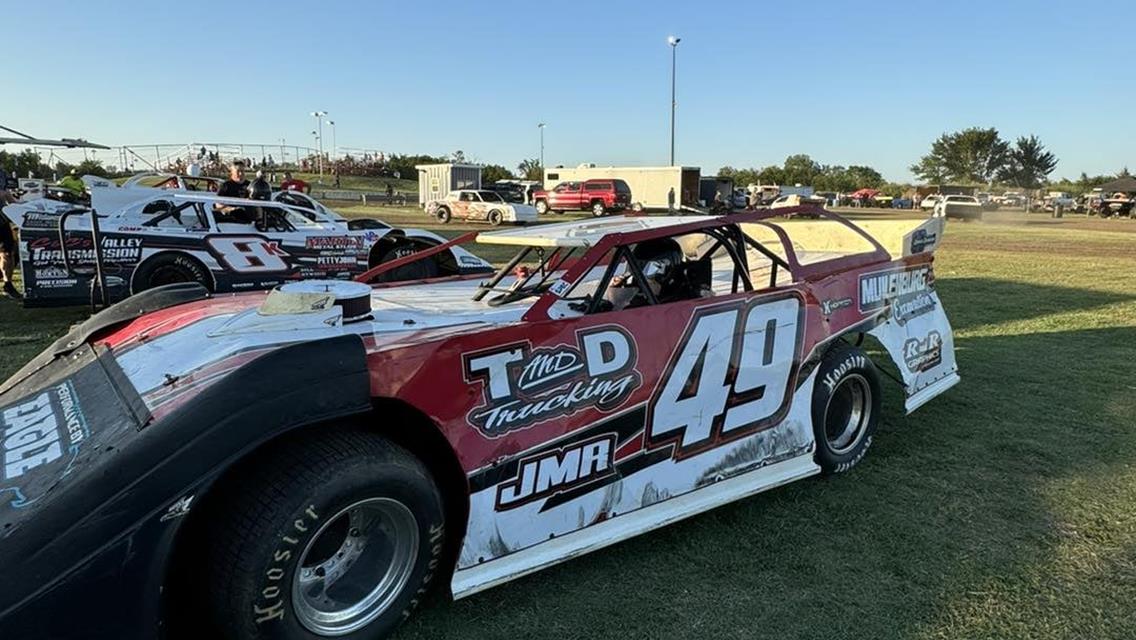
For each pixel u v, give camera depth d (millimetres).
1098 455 3971
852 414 3840
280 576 2002
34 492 1943
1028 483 3607
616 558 2893
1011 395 5066
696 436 3021
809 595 2639
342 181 58000
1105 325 7512
